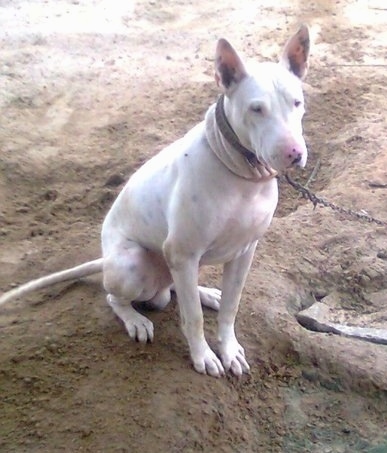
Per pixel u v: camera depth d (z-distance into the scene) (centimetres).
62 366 260
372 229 312
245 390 256
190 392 250
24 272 309
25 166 376
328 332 276
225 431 246
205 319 272
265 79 223
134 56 479
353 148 371
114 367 257
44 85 443
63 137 399
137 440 239
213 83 437
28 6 558
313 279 294
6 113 417
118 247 259
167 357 260
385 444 247
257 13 537
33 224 343
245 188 235
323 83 426
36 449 239
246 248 248
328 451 246
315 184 359
